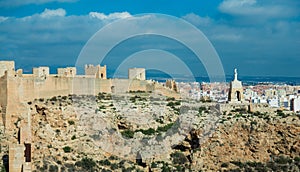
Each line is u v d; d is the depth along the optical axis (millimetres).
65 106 112688
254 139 116812
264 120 121250
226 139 117125
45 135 103688
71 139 106500
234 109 128375
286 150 114938
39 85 112625
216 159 113312
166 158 111438
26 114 104625
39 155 98812
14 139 100875
